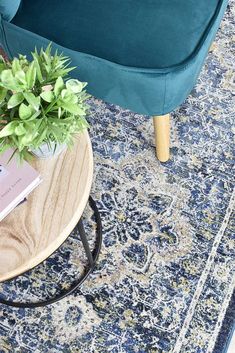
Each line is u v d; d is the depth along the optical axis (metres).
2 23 1.17
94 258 1.28
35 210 0.93
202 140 1.43
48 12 1.17
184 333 1.21
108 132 1.45
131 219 1.33
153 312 1.23
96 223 1.33
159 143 1.34
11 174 0.92
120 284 1.26
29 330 1.22
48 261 1.28
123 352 1.20
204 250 1.29
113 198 1.36
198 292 1.25
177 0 1.14
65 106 0.81
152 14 1.12
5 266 0.89
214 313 1.22
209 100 1.49
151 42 1.10
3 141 0.84
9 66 0.87
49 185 0.95
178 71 1.09
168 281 1.26
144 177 1.39
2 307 1.25
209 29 1.13
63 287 1.26
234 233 1.31
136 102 1.19
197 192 1.36
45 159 0.97
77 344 1.21
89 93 1.25
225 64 1.55
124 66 1.09
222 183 1.37
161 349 1.20
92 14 1.14
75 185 0.95
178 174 1.39
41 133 0.81
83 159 0.98
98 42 1.12
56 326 1.22
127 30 1.12
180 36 1.11
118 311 1.23
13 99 0.79
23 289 1.26
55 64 0.85
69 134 0.86
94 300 1.25
